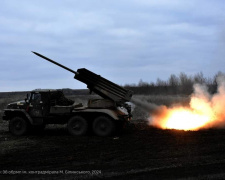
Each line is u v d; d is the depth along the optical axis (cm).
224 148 1239
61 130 1881
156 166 1034
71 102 1755
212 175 905
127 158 1159
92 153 1258
